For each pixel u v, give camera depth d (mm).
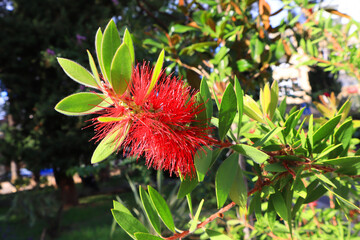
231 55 492
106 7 1528
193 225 189
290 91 738
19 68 1569
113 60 154
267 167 199
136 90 171
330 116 363
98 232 1262
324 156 213
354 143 368
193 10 587
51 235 1304
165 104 174
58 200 1534
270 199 225
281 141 217
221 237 195
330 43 526
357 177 211
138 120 173
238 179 195
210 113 191
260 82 517
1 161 1531
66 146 1390
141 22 1216
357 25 471
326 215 451
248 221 435
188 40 582
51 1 1588
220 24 458
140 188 205
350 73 501
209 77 471
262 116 245
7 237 1270
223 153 996
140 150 181
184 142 173
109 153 182
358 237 419
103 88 175
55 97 1439
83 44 1307
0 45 1515
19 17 1593
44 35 1515
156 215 202
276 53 487
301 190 191
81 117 1343
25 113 1531
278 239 406
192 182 194
